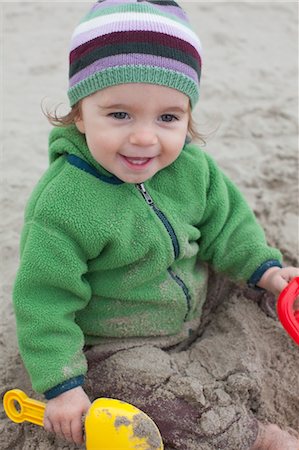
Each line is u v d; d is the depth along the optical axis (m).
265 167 2.52
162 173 1.66
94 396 1.60
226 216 1.79
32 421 1.52
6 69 3.19
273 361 1.76
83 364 1.52
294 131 2.76
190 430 1.51
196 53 1.50
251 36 3.52
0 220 2.26
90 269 1.58
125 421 1.37
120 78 1.40
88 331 1.65
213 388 1.57
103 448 1.37
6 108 2.90
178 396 1.54
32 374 1.49
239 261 1.79
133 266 1.59
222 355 1.69
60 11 3.72
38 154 2.60
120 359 1.61
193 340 1.79
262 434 1.54
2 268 2.07
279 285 1.74
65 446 1.58
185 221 1.67
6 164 2.54
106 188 1.54
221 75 3.14
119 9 1.45
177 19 1.48
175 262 1.68
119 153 1.46
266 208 2.30
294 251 2.13
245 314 1.81
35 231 1.51
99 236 1.51
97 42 1.43
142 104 1.42
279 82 3.11
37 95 3.00
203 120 2.80
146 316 1.66
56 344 1.50
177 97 1.44
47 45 3.39
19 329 1.51
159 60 1.41
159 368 1.58
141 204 1.57
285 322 1.62
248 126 2.77
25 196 2.37
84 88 1.45
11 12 3.69
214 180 1.76
